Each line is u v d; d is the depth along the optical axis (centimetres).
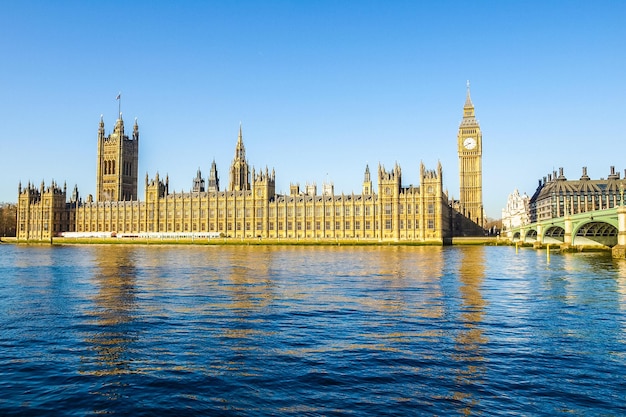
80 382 2731
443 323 4172
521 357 3206
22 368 2955
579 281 7256
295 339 3616
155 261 11688
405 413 2359
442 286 6556
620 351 3353
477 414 2353
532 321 4278
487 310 4778
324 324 4112
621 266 10088
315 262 11219
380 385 2708
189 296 5606
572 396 2575
